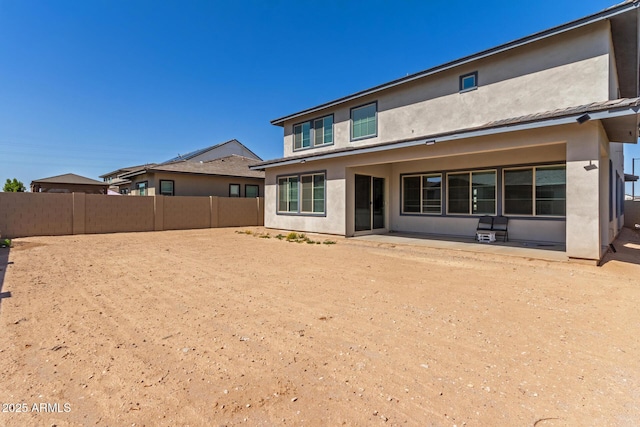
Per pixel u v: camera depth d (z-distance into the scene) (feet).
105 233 50.24
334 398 8.28
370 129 44.24
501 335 12.30
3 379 9.00
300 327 13.05
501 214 37.17
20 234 44.01
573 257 25.22
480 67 34.53
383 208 47.06
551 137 25.90
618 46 30.89
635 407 7.91
